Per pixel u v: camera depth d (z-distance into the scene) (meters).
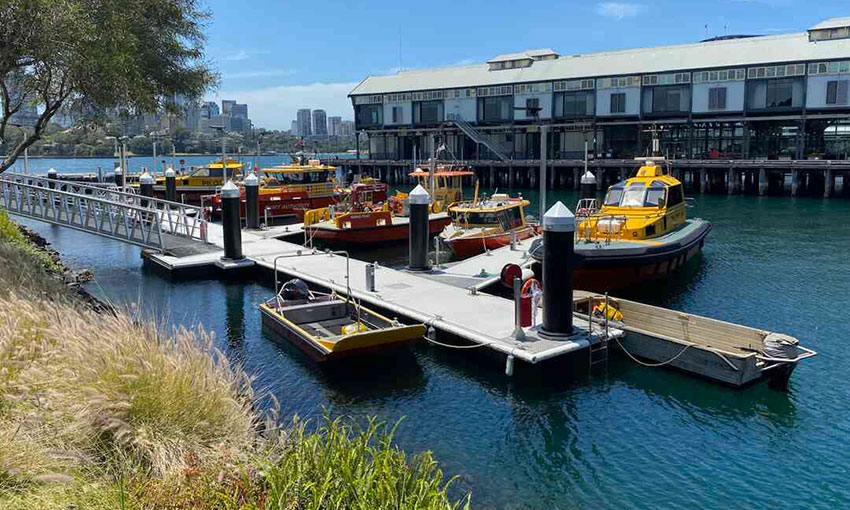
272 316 14.65
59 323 8.50
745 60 57.38
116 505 5.67
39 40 15.00
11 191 26.23
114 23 16.31
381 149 81.25
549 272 12.73
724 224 36.09
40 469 5.74
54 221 24.69
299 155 57.84
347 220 26.97
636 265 18.16
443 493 5.93
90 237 30.61
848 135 63.12
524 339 12.81
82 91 16.53
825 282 20.92
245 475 5.88
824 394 11.83
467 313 14.82
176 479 6.13
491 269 19.88
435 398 11.80
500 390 12.11
